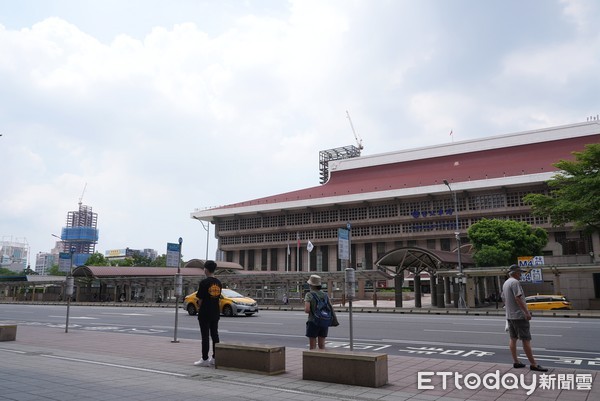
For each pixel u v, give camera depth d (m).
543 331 17.02
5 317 27.52
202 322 9.89
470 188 70.25
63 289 62.94
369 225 80.94
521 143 77.50
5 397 6.71
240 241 94.50
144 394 6.96
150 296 55.22
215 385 7.70
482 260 47.16
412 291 73.31
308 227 85.88
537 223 66.75
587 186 35.22
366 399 6.86
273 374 8.63
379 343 14.13
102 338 15.28
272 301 48.06
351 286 9.68
